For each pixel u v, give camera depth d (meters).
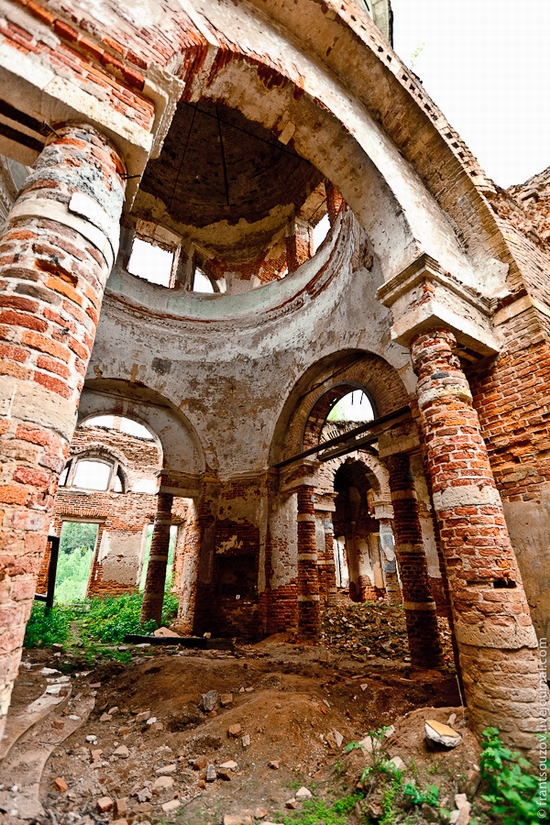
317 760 3.14
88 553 37.94
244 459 10.23
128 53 3.03
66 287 2.20
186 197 12.40
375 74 5.37
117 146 2.87
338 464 14.09
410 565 7.07
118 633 8.35
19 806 2.18
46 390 1.96
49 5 2.75
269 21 4.84
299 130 5.01
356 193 5.32
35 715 3.48
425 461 6.02
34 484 1.81
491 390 4.89
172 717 3.81
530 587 4.05
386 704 4.27
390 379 7.67
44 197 2.31
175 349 10.80
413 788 2.48
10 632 1.63
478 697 3.06
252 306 11.28
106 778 2.79
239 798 2.62
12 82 2.45
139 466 17.03
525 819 2.23
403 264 4.82
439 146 5.67
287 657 6.80
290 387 9.74
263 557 9.15
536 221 6.51
